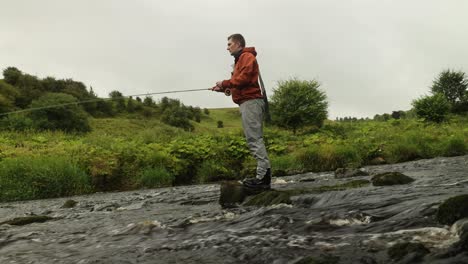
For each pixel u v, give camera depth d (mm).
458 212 2936
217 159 16953
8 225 5414
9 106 41812
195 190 10094
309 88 29484
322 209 4219
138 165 15359
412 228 2996
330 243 2879
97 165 14484
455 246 2395
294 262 2477
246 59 5648
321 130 28516
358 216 3559
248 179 6016
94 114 57375
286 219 3809
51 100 32625
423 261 2230
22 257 3453
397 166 12195
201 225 4172
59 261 3191
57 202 10039
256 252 2844
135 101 68312
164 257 3018
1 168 12719
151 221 4449
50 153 15500
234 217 4395
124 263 2943
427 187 5062
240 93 5754
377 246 2668
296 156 16094
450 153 16750
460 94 38500
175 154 16406
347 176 9625
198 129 60531
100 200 9281
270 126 30062
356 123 30703
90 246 3707
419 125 25797
